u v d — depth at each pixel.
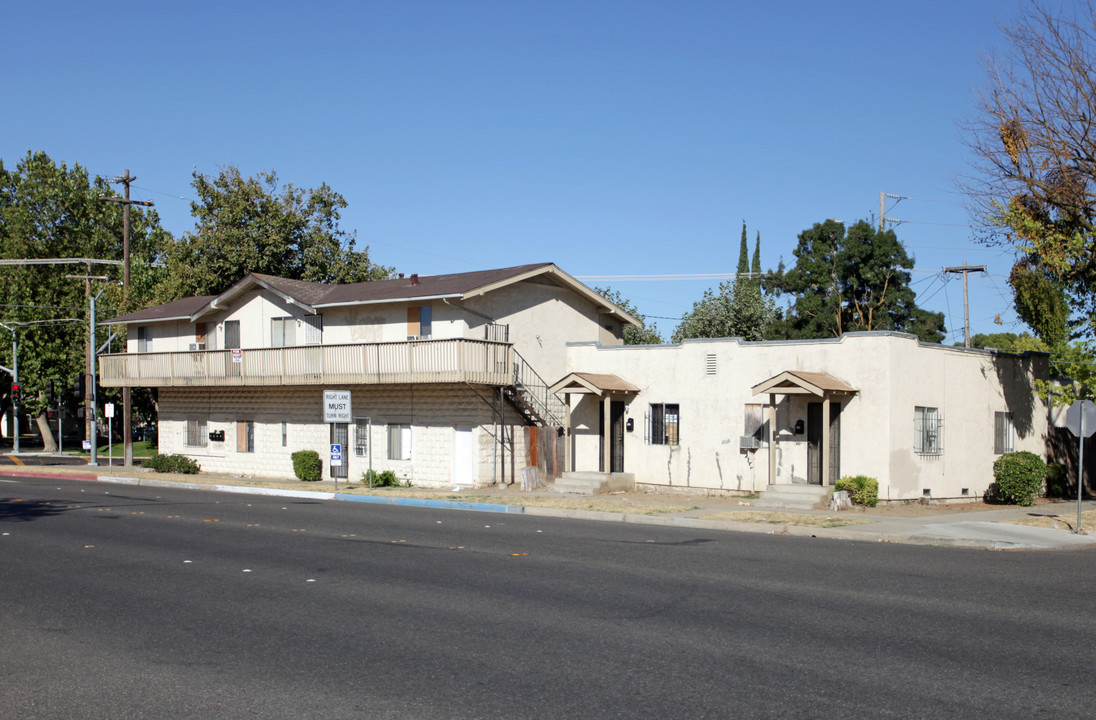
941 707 6.96
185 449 38.00
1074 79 23.75
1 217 64.12
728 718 6.71
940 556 15.31
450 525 19.30
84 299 55.19
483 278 30.14
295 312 33.62
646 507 22.36
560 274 31.72
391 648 8.73
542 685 7.52
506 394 29.69
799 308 44.75
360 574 12.85
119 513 21.16
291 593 11.45
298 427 33.91
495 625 9.68
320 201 52.28
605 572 13.09
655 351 27.64
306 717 6.77
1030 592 11.76
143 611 10.43
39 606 10.73
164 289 48.31
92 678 7.81
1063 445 29.95
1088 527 19.03
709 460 26.27
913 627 9.62
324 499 26.66
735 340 25.91
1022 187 24.77
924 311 44.72
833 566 13.88
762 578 12.67
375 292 31.25
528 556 14.66
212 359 34.84
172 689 7.47
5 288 55.38
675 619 9.98
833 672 7.89
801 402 24.53
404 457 30.62
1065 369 25.48
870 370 23.36
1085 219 24.56
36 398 54.81
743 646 8.79
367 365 29.94
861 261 44.59
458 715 6.78
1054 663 8.21
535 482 28.12
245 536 17.11
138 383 37.88
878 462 23.12
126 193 49.34
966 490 25.58
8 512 21.20
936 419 24.62
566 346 30.12
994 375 26.98
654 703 7.05
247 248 48.50
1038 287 24.80
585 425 29.05
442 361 28.06
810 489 23.09
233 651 8.64
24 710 6.98
